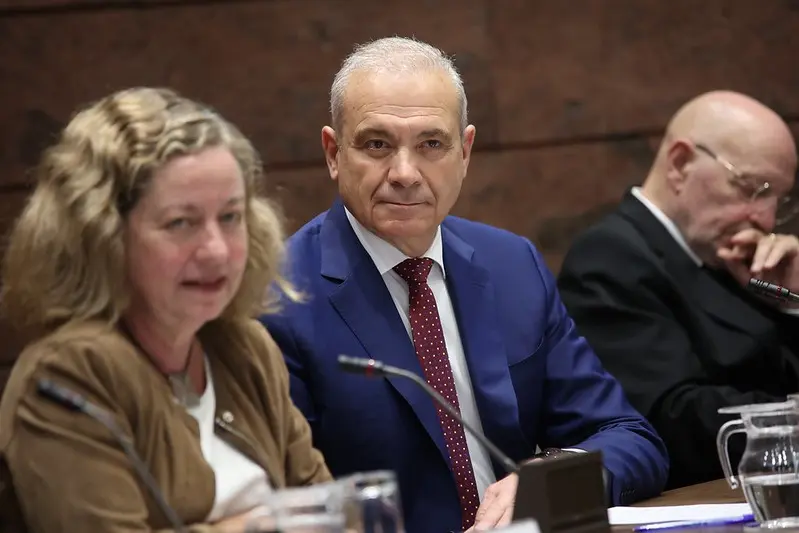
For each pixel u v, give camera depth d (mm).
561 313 9570
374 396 8562
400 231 8617
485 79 14281
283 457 7000
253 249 6805
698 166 11945
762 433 6707
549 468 5984
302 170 14148
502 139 14336
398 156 8562
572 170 14359
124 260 6156
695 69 14430
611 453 8781
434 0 14219
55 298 6176
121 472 5938
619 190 14359
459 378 8852
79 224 6090
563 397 9359
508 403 8812
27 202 6484
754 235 11766
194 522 6234
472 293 9078
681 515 7570
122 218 6125
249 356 6934
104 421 5504
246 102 14148
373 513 4992
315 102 14148
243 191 6328
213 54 14148
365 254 8891
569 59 14336
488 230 9602
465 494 8570
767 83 14445
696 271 11961
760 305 11883
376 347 8656
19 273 6230
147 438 6129
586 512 6090
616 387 9531
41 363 6016
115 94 6375
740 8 14430
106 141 6129
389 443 8523
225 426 6629
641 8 14375
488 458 8750
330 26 14148
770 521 6648
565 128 14352
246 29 14148
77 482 5848
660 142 14414
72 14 14109
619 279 11797
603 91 14352
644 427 9359
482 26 14258
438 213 8719
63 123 14094
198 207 6121
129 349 6184
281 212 7027
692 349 11695
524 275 9438
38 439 5898
